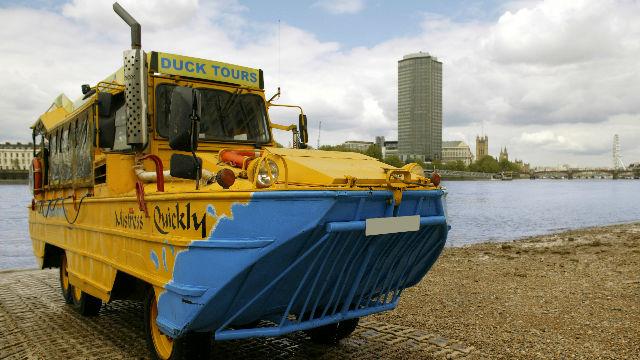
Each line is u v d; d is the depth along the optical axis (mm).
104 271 5426
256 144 5973
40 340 5812
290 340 5711
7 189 85625
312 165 3893
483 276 10320
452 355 5281
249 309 3756
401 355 5250
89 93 6223
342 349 5426
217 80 5766
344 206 3682
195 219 3779
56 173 7441
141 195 4488
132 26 4730
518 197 68875
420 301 7895
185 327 3762
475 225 29281
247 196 3443
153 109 5281
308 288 3893
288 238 3445
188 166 3914
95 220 5758
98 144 5438
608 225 28344
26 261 15586
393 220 3957
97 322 6570
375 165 4375
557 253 14352
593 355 5348
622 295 8352
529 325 6516
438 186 4535
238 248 3467
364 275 4277
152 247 4336
